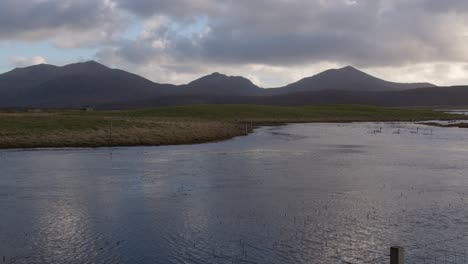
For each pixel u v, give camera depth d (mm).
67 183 29234
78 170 34688
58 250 16469
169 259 15555
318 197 24844
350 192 26203
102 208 22484
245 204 23219
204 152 47500
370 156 43875
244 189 27125
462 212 21438
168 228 19031
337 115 151125
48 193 26094
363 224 19469
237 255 15883
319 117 142375
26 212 21734
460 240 17297
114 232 18531
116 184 28859
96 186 28219
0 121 69250
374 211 21688
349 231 18484
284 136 71375
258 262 15234
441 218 20359
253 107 160875
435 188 27344
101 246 16875
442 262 15125
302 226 19203
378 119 137375
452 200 24016
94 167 36312
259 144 57031
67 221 20172
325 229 18766
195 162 39344
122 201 24016
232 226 19281
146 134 62250
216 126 84062
